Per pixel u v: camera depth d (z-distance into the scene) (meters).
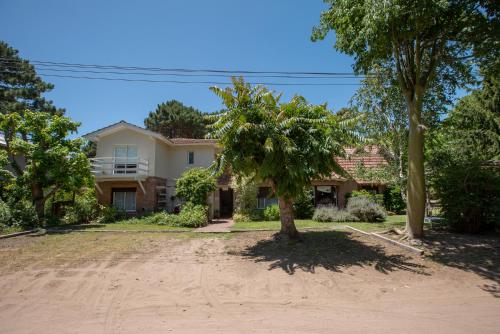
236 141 9.14
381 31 8.92
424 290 6.61
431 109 13.28
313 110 9.62
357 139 9.41
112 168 21.05
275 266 8.09
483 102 18.75
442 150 14.72
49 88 32.69
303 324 5.04
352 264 8.22
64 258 9.07
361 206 17.02
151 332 4.82
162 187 22.66
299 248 9.68
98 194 21.42
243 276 7.46
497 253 9.06
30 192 16.22
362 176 16.80
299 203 19.41
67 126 16.19
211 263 8.48
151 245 10.65
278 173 9.41
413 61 11.05
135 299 6.26
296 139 9.22
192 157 24.06
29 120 15.48
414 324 5.00
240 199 20.25
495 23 9.28
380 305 5.85
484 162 12.16
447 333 4.66
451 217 11.87
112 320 5.32
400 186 15.43
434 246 9.84
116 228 15.26
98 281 7.23
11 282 7.24
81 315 5.55
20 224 14.77
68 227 15.64
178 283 7.09
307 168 8.95
